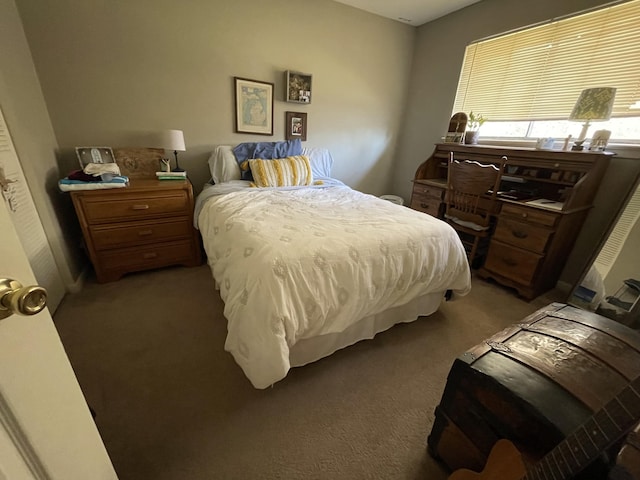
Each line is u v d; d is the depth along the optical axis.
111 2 1.97
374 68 3.15
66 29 1.90
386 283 1.35
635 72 1.83
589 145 2.01
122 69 2.12
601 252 1.88
